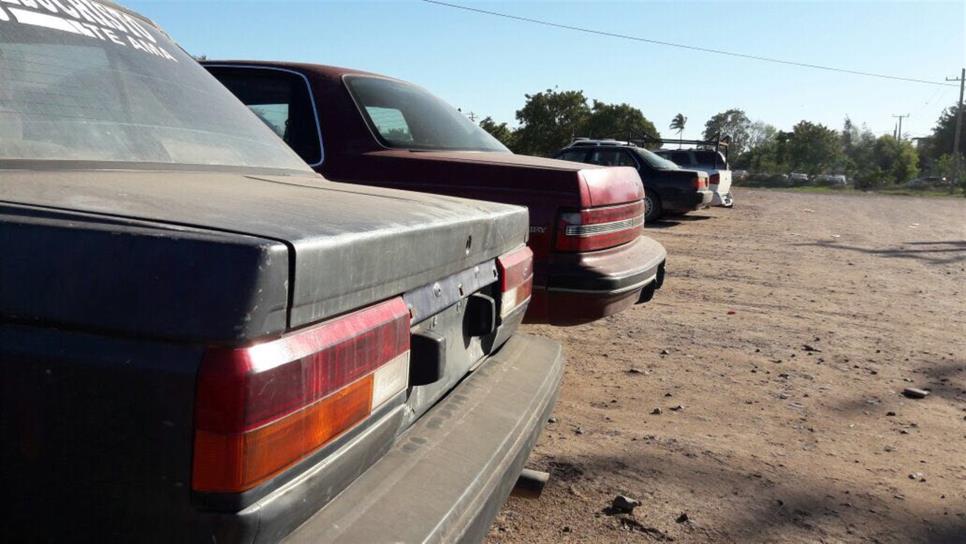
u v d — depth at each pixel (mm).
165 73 2705
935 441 4418
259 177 2562
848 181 63875
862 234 16094
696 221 17953
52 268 1485
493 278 2662
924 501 3660
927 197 40125
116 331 1462
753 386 5254
